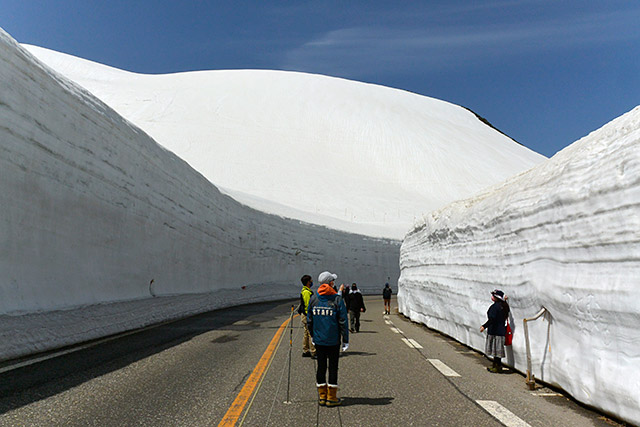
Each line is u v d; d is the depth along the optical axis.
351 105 97.38
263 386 6.04
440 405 5.29
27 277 9.09
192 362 7.48
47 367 6.73
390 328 14.18
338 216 58.78
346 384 6.36
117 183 13.61
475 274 9.66
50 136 10.34
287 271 34.81
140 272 14.89
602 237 5.23
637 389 4.36
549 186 6.88
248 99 93.44
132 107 85.44
